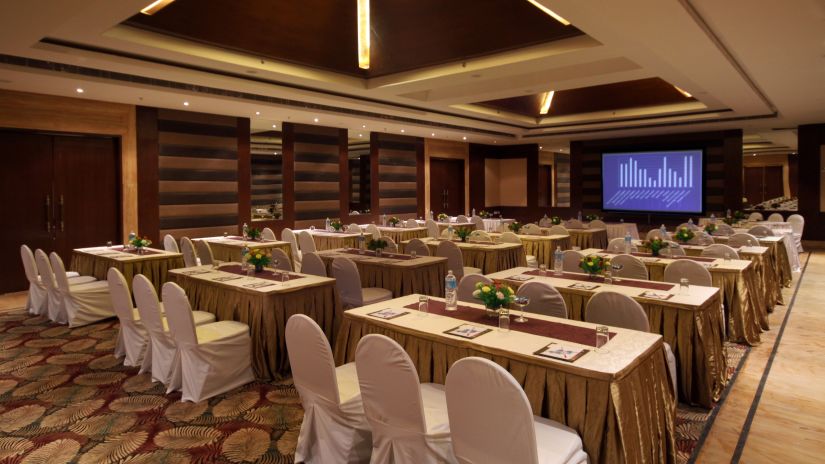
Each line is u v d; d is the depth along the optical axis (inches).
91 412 141.1
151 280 245.9
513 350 100.0
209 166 396.5
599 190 593.6
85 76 269.0
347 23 240.1
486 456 79.6
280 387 157.6
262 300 159.9
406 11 230.5
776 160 864.3
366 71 303.9
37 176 320.8
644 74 284.0
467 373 77.6
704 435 126.3
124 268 237.0
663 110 457.7
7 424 134.3
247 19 227.0
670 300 144.5
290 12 224.4
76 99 327.0
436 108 404.2
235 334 156.1
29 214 319.0
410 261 229.6
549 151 762.8
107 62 246.8
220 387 152.6
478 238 327.3
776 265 268.5
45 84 282.4
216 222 402.9
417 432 89.7
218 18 223.5
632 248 252.8
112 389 156.6
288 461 116.3
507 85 322.3
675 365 134.5
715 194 519.8
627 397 90.5
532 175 645.3
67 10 178.1
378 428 96.0
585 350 99.7
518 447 75.0
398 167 543.5
